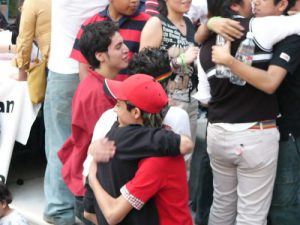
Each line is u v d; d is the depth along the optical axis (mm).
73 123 7598
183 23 8766
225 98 7219
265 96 7055
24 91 10703
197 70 8445
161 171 5367
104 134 6250
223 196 7988
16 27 11922
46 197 10102
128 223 5578
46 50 10328
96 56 7352
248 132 7125
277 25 6730
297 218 8055
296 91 7422
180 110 6375
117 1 8242
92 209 6281
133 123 5555
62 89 9664
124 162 5484
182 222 5629
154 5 9258
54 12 9461
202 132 10680
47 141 10211
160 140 5316
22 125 10820
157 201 5555
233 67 6746
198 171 10023
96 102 7359
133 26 8492
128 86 5477
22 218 8359
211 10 7312
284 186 7887
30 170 12539
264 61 6863
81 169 7789
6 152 10766
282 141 7723
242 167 7352
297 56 6777
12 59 11742
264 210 7520
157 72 6457
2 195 8148
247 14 7184
